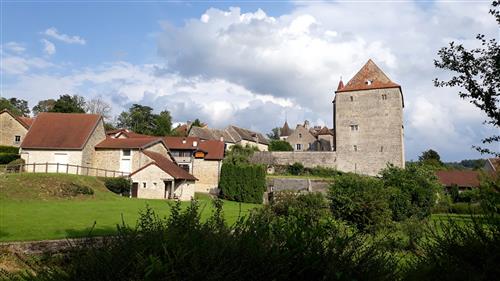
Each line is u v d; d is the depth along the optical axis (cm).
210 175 5119
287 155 6300
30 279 488
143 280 367
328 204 1877
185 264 385
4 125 4919
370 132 5747
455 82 668
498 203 598
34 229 1493
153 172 3697
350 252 459
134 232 440
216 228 466
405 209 2484
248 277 397
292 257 422
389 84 5741
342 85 6250
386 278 464
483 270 538
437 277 561
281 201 1775
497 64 627
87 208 2345
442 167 7481
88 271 406
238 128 8631
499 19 625
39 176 3023
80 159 3916
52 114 4303
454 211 3175
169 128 9019
